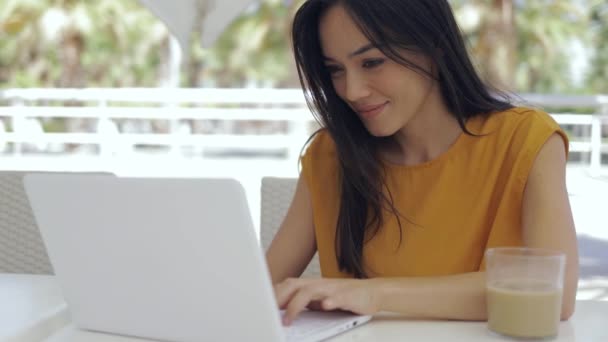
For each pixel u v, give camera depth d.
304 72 1.38
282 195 1.69
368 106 1.27
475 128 1.34
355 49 1.22
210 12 2.43
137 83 15.95
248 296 0.86
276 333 0.87
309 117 5.21
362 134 1.38
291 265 1.45
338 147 1.38
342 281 1.06
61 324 1.09
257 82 16.50
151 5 2.39
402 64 1.24
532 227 1.21
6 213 1.74
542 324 0.96
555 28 14.27
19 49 15.00
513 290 0.96
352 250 1.36
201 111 5.34
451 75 1.31
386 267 1.34
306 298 1.02
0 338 0.99
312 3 1.30
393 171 1.37
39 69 15.30
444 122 1.35
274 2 14.93
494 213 1.30
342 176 1.37
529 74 15.38
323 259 1.43
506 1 12.24
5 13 14.08
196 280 0.89
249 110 5.27
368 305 1.04
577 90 15.72
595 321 1.07
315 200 1.44
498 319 0.98
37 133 5.40
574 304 1.10
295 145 5.24
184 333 0.94
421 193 1.35
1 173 1.75
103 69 15.52
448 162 1.34
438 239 1.32
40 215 0.98
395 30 1.22
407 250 1.33
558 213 1.21
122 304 0.98
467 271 1.31
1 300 1.18
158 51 15.45
